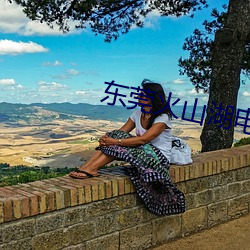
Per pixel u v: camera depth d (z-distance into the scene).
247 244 3.78
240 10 6.67
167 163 3.56
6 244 2.74
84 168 3.47
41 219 2.91
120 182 3.37
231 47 6.77
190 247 3.71
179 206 3.58
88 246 3.21
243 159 4.52
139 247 3.57
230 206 4.42
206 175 4.09
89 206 3.19
